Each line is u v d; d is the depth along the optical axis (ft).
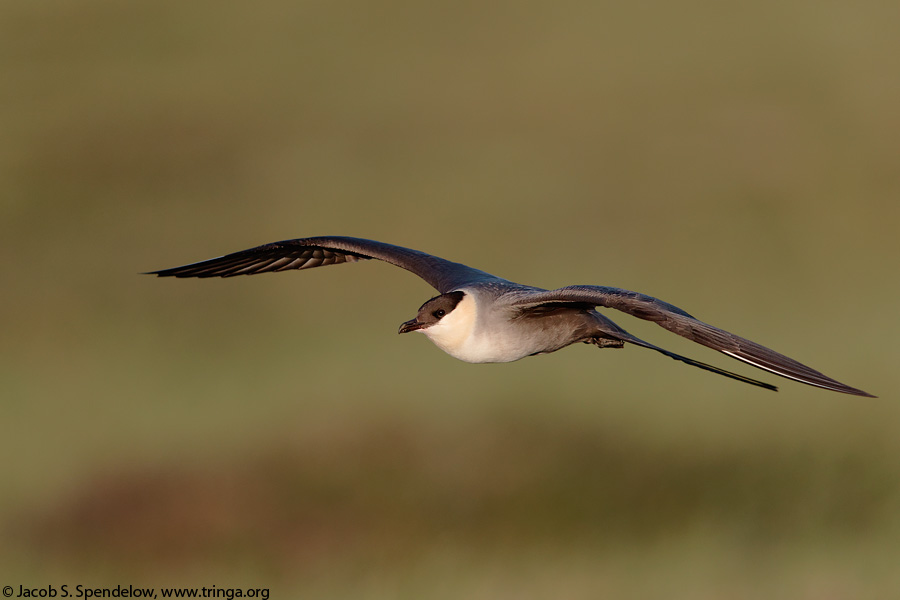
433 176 100.89
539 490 46.06
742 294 76.48
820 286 76.48
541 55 132.05
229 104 120.67
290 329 74.33
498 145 106.32
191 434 56.34
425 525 44.65
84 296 82.23
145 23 148.66
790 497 44.65
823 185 93.20
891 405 51.29
